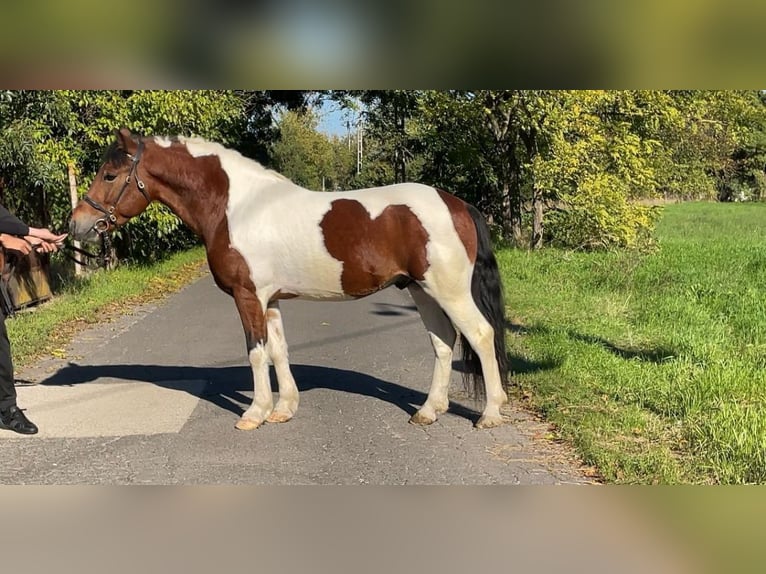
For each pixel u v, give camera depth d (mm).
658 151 14891
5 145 8398
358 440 4473
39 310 8703
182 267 14672
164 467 4082
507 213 15688
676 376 5188
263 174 4664
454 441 4418
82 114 11328
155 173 4676
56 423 4836
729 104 14898
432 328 4758
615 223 13195
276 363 4887
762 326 6543
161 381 5875
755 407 4441
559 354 5961
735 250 13039
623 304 8281
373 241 4340
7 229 4371
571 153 12984
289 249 4426
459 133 15484
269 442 4465
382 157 31844
